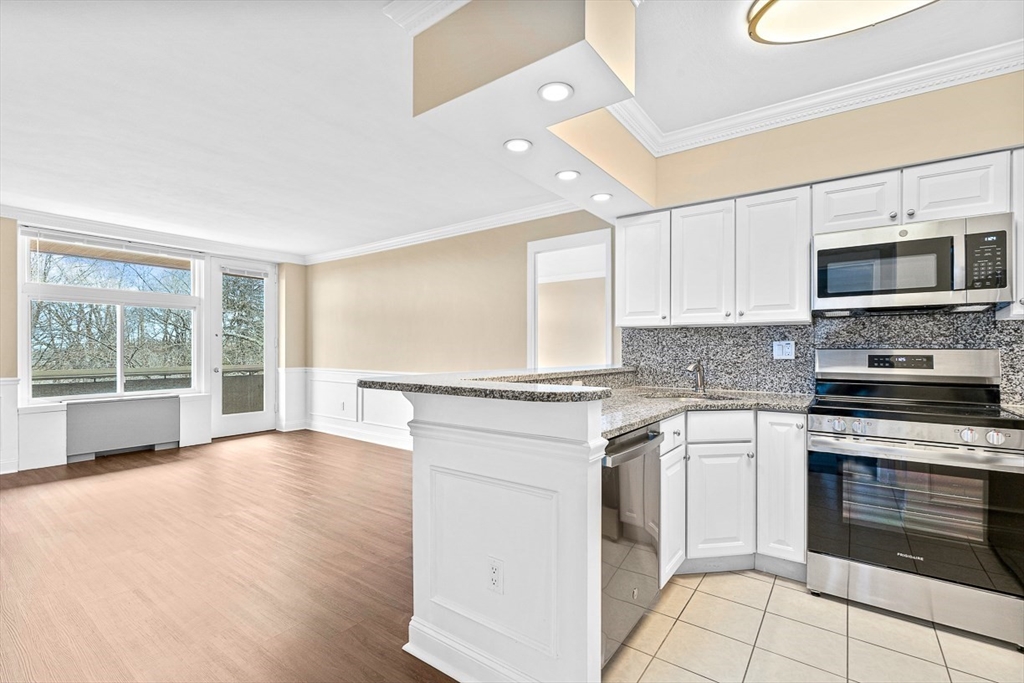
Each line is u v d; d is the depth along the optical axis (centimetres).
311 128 277
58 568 254
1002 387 236
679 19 192
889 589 213
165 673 173
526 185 374
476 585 173
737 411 248
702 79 236
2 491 386
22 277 457
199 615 210
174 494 379
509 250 457
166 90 235
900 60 221
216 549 278
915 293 226
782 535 243
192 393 574
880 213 242
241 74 222
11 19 183
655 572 207
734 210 282
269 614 211
